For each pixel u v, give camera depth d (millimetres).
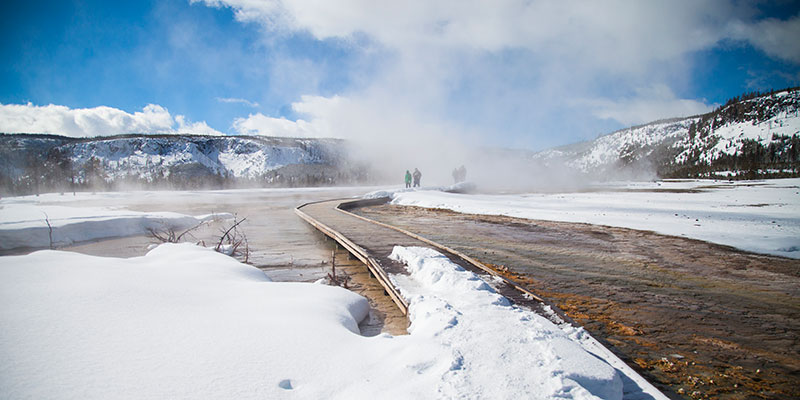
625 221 12359
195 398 2027
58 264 4230
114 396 1967
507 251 8359
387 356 2809
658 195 23750
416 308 4145
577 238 9992
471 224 12828
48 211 13297
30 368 2150
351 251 8164
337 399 2178
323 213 14633
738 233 9820
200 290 4098
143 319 3021
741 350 3781
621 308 4922
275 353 2688
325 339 3035
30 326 2652
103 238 10703
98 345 2516
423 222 13414
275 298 4191
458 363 2588
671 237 9875
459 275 4945
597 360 2730
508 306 4215
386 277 5602
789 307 4984
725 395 2975
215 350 2637
